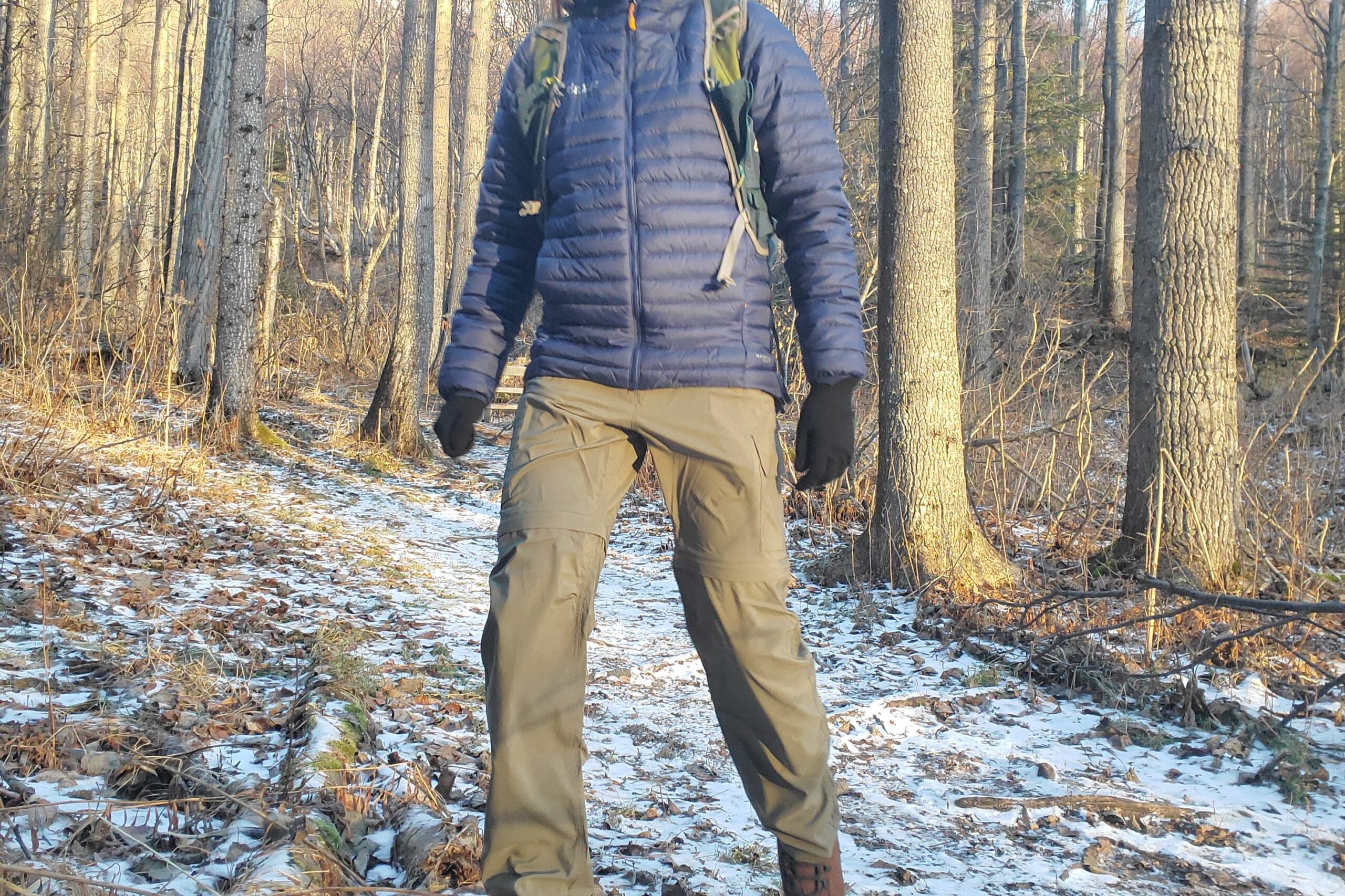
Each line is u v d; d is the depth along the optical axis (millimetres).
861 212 12914
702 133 1934
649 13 1986
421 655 5035
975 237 15312
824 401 1940
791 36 2002
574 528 1868
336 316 23312
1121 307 24672
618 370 1927
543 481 1911
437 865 2480
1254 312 23406
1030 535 8562
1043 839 3318
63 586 5293
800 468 1969
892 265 7234
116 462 8875
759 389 1965
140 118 32188
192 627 4945
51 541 6242
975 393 10125
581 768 1906
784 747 1976
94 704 3604
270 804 2764
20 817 2520
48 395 9695
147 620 4977
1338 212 25969
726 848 2986
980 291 12680
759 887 2699
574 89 2002
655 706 4574
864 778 3844
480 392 2156
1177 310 6617
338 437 13461
